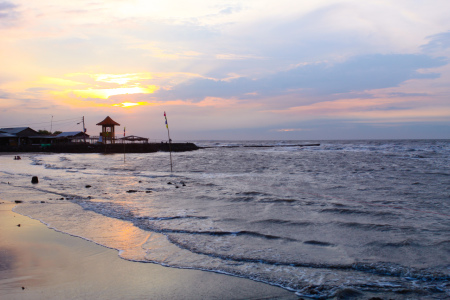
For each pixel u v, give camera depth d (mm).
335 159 45312
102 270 6273
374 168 30344
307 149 93250
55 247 7609
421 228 9008
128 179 22375
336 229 8945
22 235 8570
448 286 5418
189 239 8156
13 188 17594
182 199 13914
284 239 8055
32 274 6070
